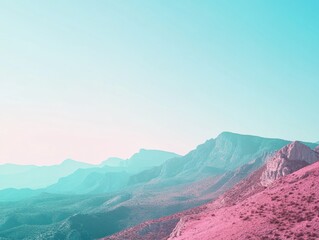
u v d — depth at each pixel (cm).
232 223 6281
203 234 6500
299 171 7675
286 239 4869
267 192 7144
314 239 4638
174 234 8456
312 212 5353
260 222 5712
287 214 5612
